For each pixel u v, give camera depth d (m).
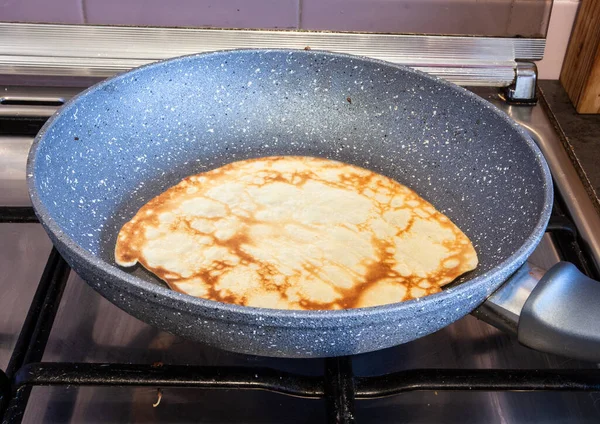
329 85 0.59
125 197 0.56
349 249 0.53
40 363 0.44
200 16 0.65
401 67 0.56
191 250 0.53
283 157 0.60
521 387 0.44
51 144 0.50
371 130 0.59
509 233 0.51
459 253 0.53
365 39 0.63
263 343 0.41
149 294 0.39
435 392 0.47
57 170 0.50
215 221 0.55
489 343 0.50
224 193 0.57
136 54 0.62
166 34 0.62
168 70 0.56
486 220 0.54
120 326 0.50
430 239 0.54
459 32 0.66
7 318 0.50
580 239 0.56
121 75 0.54
